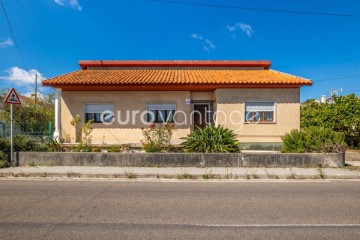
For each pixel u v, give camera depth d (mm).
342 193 7500
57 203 6426
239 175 9641
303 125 19031
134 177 9672
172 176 9680
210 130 12117
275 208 6125
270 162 10875
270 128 15883
